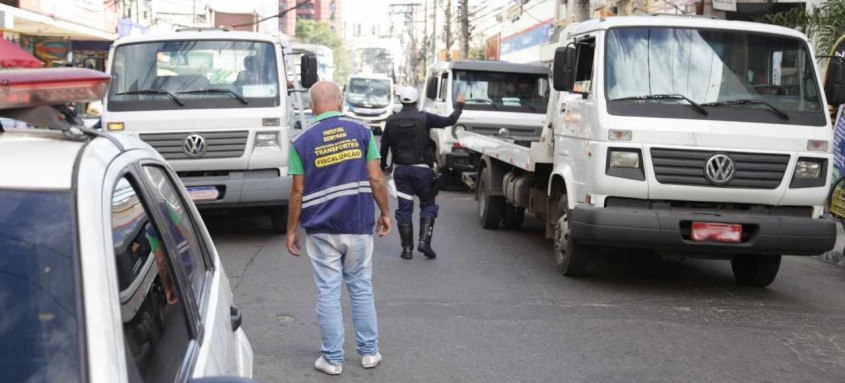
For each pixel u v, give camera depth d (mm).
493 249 10711
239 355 3447
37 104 2514
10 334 1979
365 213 5727
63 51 26922
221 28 11562
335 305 5742
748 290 8805
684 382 5734
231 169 10648
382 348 6363
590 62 8586
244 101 10664
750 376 5906
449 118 9867
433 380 5680
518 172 11352
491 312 7453
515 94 17797
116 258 2197
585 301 7957
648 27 8398
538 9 40844
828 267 10578
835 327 7316
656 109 8023
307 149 5625
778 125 8062
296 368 5867
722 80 8242
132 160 2770
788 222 7918
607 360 6176
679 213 7891
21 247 2086
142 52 10836
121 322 2053
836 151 12945
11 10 19312
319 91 5750
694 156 7934
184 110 10477
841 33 13953
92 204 2178
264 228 12086
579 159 8453
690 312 7684
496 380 5703
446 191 17938
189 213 3715
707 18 8562
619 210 7871
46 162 2297
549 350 6383
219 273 3752
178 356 2449
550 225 9625
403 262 9695
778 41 8477
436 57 61156
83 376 1912
